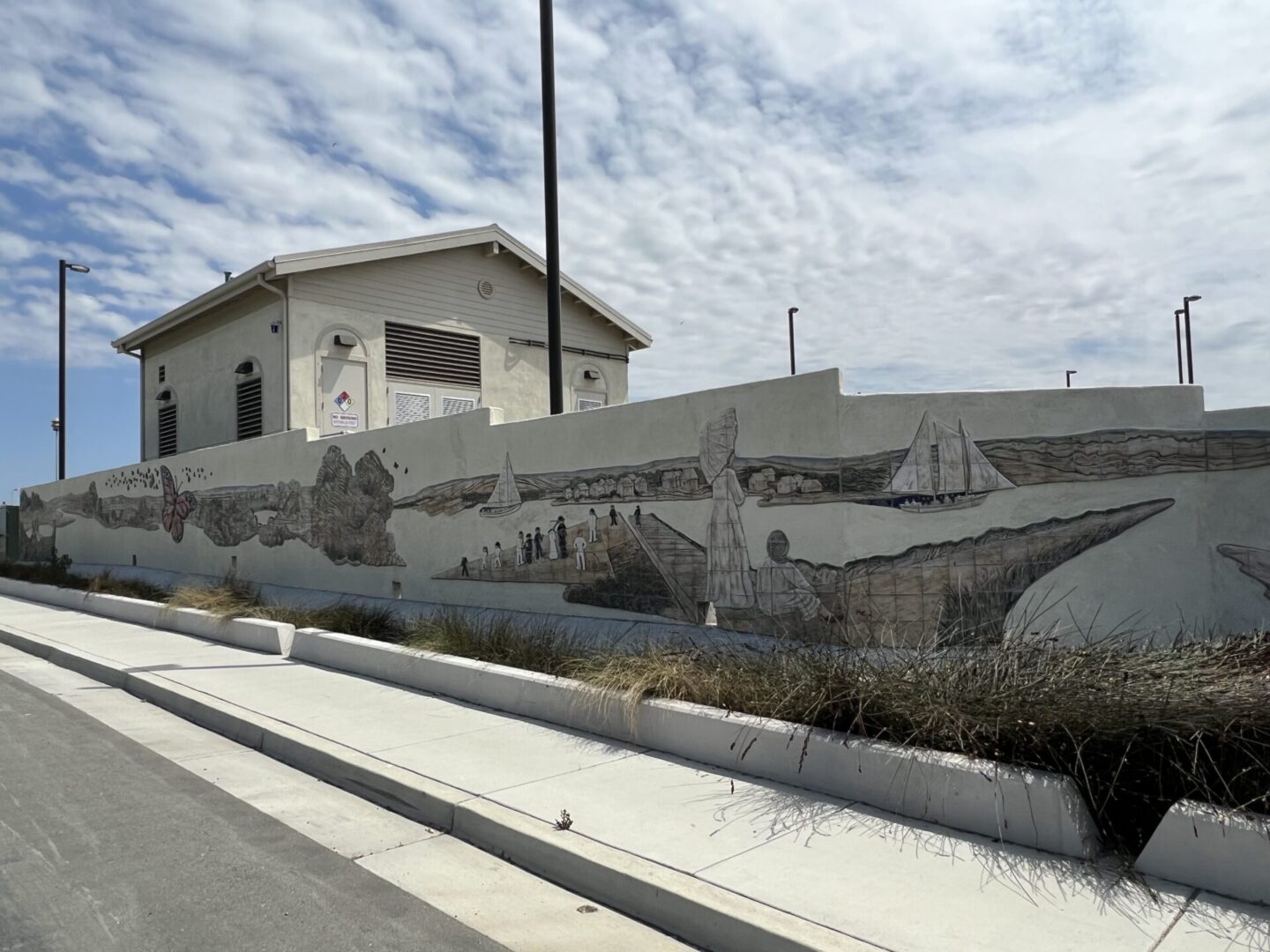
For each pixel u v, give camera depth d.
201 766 7.08
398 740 7.10
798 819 5.23
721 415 9.50
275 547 16.84
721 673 6.97
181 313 21.02
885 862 4.61
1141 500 8.32
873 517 8.52
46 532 28.52
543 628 9.63
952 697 5.54
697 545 9.70
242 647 12.10
